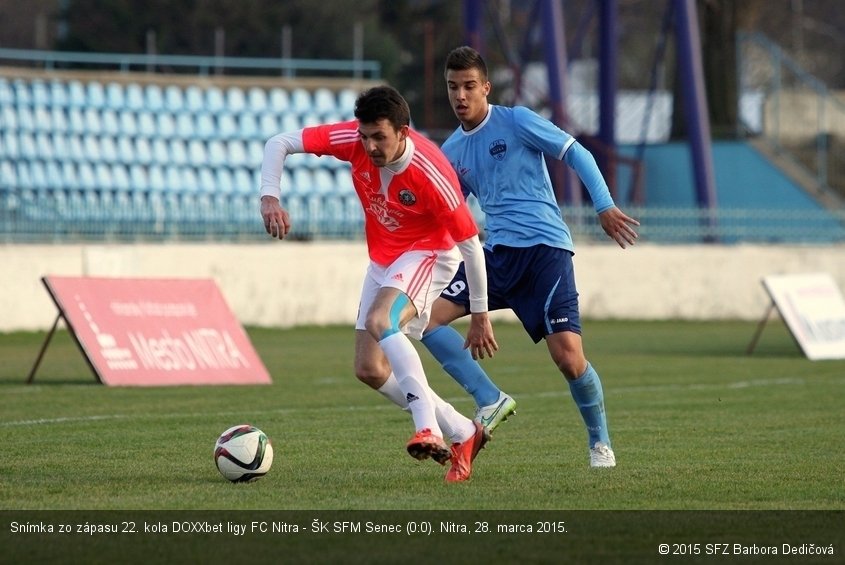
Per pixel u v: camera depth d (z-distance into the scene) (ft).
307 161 342.44
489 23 560.20
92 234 275.80
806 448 103.91
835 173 395.75
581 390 91.66
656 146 400.88
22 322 249.55
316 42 531.09
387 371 85.25
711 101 466.29
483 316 84.58
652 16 624.59
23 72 341.21
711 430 116.98
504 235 91.56
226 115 354.13
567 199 330.95
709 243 330.34
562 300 90.58
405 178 81.25
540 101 363.76
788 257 326.65
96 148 335.26
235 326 170.60
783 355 217.97
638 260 314.76
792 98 408.26
